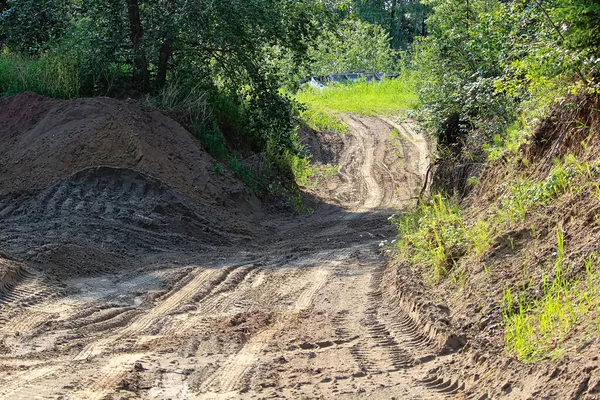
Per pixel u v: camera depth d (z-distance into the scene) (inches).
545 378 195.5
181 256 546.6
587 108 346.6
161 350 288.2
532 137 388.5
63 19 887.7
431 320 288.7
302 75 941.2
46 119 711.1
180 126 762.2
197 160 729.0
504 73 460.4
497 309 269.3
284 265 504.7
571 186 309.9
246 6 795.4
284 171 933.2
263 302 393.7
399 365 253.8
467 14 633.6
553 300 245.8
